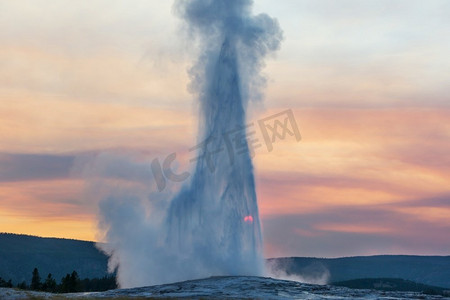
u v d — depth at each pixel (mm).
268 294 64312
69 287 140125
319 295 64688
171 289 69438
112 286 147375
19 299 58531
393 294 67875
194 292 66125
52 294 65812
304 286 71625
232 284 71812
